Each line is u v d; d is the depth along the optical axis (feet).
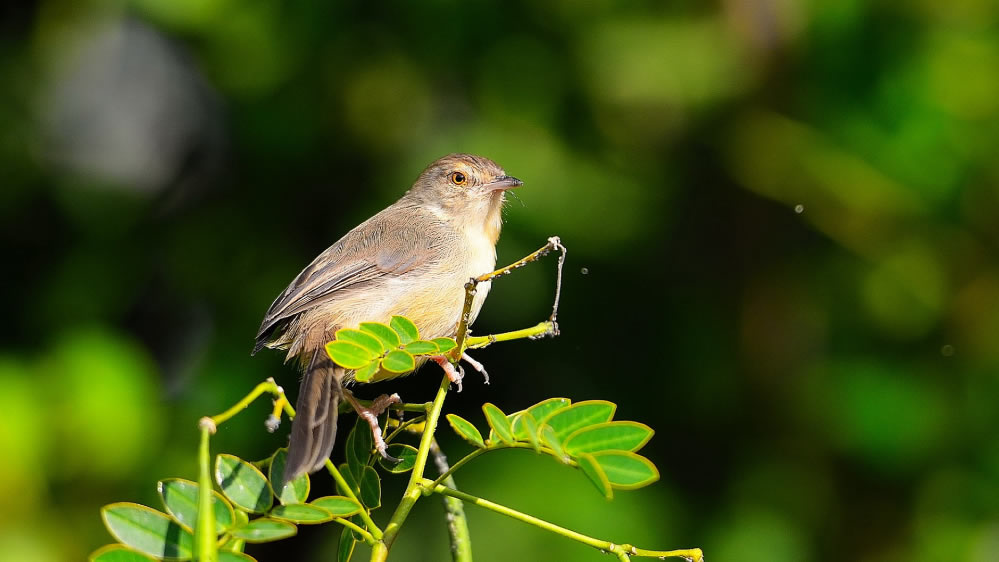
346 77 41.34
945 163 38.86
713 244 41.06
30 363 37.01
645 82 40.11
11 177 43.98
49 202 44.45
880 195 39.27
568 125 41.22
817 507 38.91
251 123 41.68
